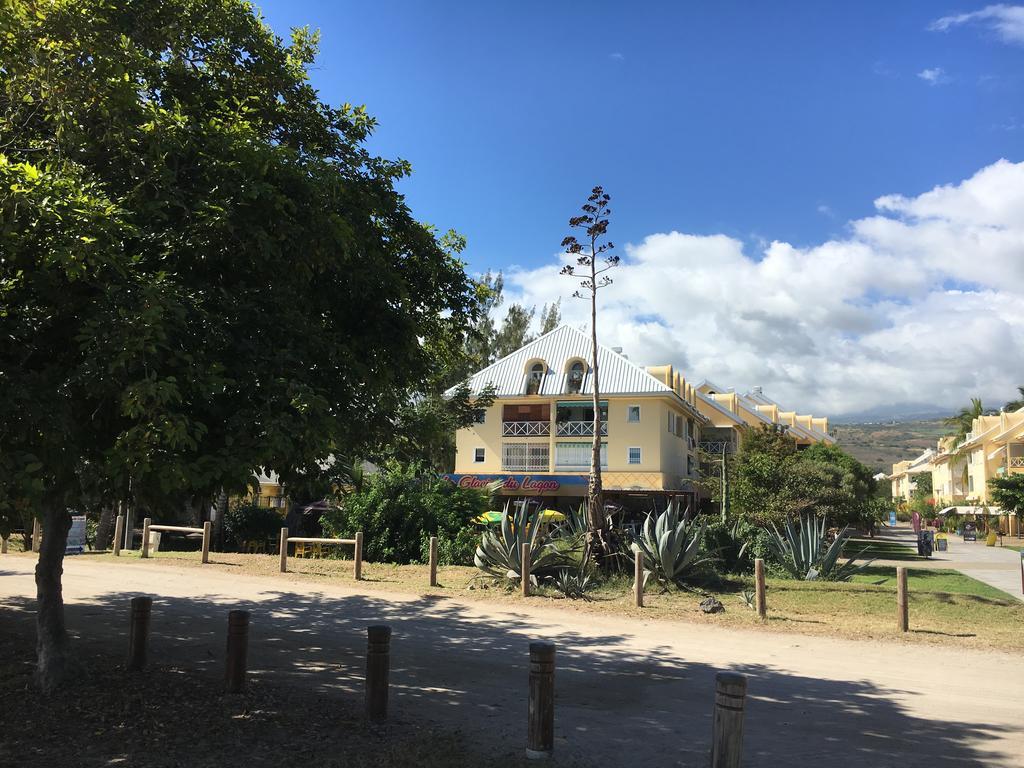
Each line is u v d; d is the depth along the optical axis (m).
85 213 4.86
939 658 9.52
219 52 7.83
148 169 6.07
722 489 28.89
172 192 5.98
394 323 7.89
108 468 4.96
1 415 4.73
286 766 5.00
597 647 9.88
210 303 6.09
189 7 7.36
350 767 5.00
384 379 7.68
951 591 16.27
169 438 4.76
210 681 7.29
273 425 5.34
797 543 17.72
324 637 10.11
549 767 5.21
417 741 5.61
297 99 8.41
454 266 9.70
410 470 22.11
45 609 7.00
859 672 8.68
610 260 17.19
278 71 8.12
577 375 38.78
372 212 8.41
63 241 4.71
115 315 5.01
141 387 4.70
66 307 5.36
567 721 6.53
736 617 12.16
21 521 6.39
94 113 5.93
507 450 39.03
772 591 15.00
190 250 6.10
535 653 5.47
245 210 6.05
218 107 7.42
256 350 5.97
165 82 7.41
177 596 13.61
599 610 12.70
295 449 5.84
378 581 15.78
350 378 6.96
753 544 20.11
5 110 6.20
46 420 4.87
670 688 7.84
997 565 25.11
